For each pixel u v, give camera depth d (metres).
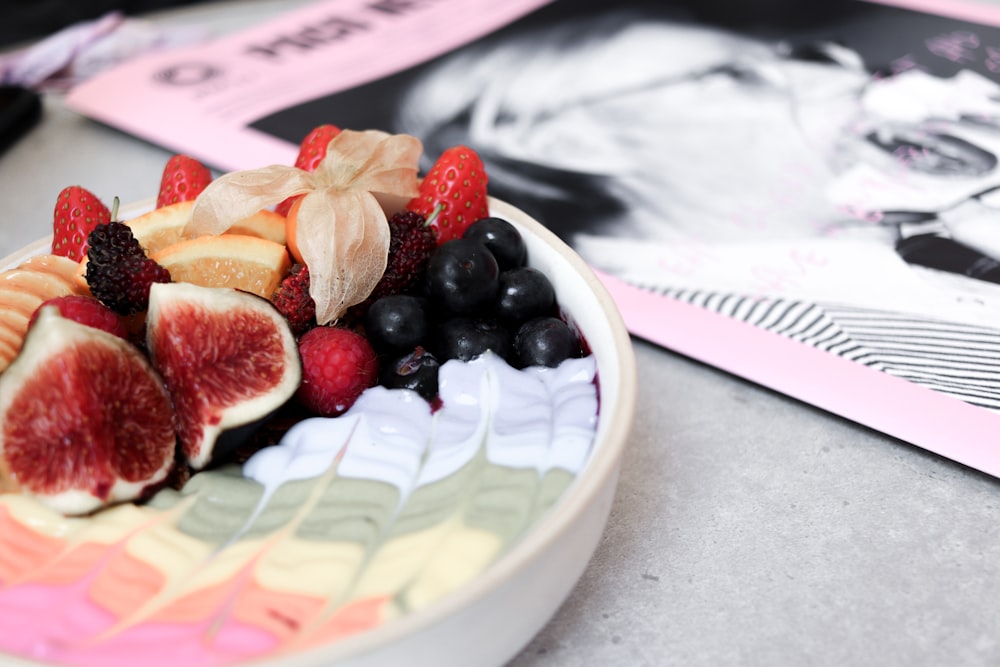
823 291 0.42
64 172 0.51
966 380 0.39
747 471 0.38
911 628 0.33
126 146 0.53
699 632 0.34
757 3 0.59
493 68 0.55
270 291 0.38
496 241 0.38
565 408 0.35
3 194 0.50
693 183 0.47
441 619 0.29
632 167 0.48
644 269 0.43
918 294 0.42
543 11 0.60
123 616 0.31
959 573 0.35
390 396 0.36
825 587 0.34
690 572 0.35
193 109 0.53
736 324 0.41
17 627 0.30
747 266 0.43
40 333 0.34
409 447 0.35
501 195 0.47
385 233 0.37
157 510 0.34
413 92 0.53
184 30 0.63
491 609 0.30
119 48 0.60
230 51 0.58
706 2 0.60
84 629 0.30
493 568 0.29
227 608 0.31
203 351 0.35
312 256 0.36
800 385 0.39
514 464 0.33
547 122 0.51
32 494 0.34
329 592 0.31
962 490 0.37
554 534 0.30
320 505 0.33
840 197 0.46
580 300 0.37
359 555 0.32
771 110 0.51
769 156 0.48
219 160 0.50
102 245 0.35
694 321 0.41
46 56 0.59
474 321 0.37
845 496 0.37
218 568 0.32
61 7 0.70
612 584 0.35
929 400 0.38
